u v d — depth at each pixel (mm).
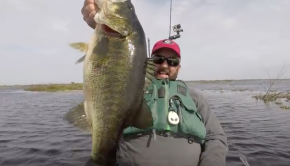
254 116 3227
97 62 636
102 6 650
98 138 641
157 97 923
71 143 1946
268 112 3574
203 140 925
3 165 1478
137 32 681
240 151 1720
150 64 700
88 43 662
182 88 992
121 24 654
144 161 836
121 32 650
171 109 897
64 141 2010
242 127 2531
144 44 695
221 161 859
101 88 640
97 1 678
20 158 1598
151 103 907
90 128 649
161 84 963
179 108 905
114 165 651
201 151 938
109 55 641
